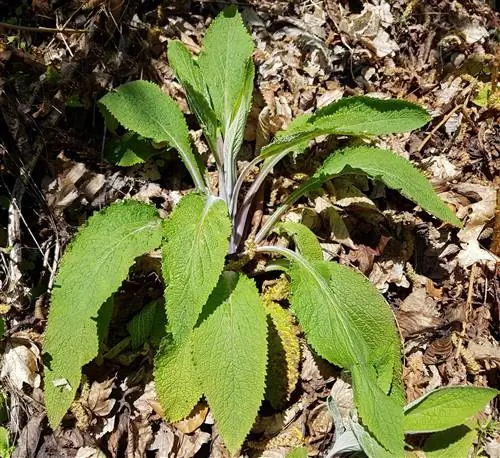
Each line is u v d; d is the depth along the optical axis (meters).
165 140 0.48
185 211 0.40
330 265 0.45
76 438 0.44
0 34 0.54
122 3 0.55
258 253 0.49
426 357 0.48
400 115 0.49
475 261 0.51
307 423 0.44
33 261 0.49
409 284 0.50
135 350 0.46
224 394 0.38
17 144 0.49
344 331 0.40
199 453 0.43
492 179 0.56
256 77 0.57
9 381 0.44
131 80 0.55
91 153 0.52
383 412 0.38
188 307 0.37
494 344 0.48
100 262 0.42
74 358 0.40
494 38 0.65
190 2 0.60
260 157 0.47
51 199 0.50
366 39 0.61
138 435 0.43
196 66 0.49
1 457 0.42
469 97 0.59
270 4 0.61
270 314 0.46
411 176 0.45
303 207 0.52
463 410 0.41
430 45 0.63
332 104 0.50
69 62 0.52
